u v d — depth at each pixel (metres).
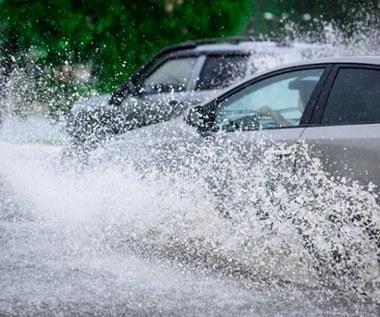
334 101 12.43
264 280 12.30
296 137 12.50
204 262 13.27
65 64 31.16
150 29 33.50
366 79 12.23
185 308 10.77
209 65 21.88
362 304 11.14
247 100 13.71
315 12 46.00
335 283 11.84
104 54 32.12
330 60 12.88
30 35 31.42
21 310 10.49
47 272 12.41
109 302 10.95
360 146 11.62
